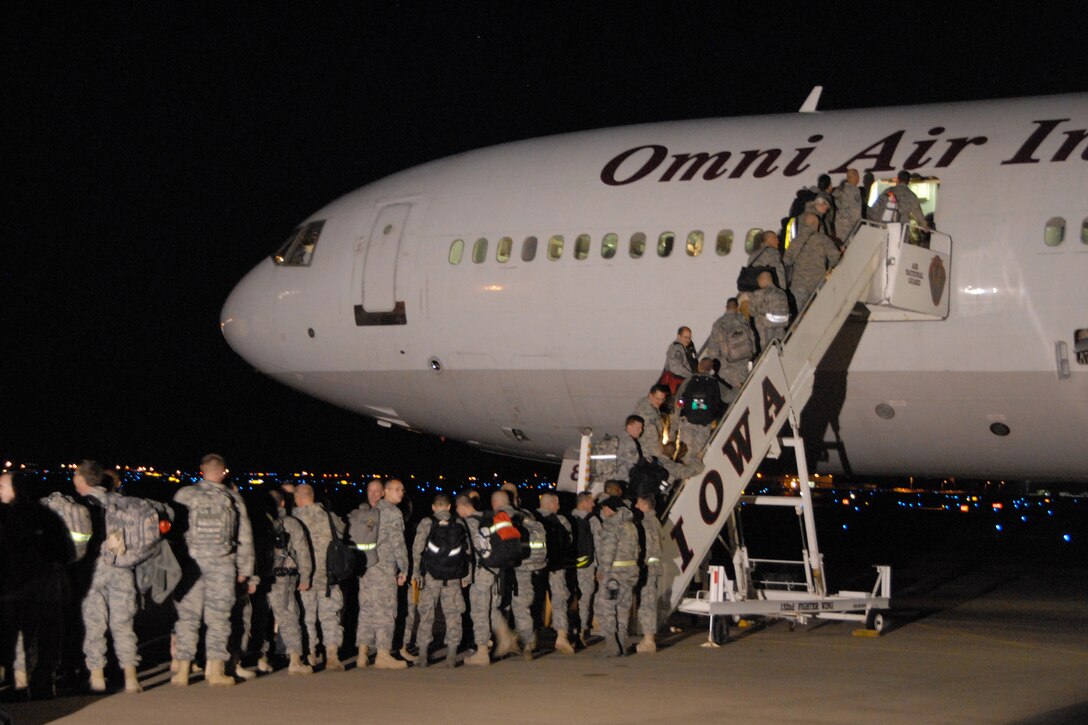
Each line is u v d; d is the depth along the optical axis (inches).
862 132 685.3
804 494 544.1
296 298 848.9
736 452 506.9
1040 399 626.8
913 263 588.7
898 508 2074.3
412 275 784.3
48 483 1627.7
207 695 392.5
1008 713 357.4
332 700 381.7
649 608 474.3
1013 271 620.1
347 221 836.6
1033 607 661.9
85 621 398.0
